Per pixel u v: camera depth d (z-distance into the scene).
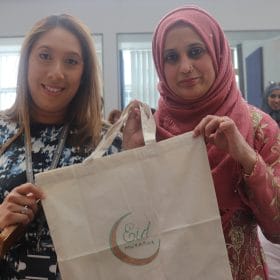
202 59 0.95
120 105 2.94
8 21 2.99
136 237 0.81
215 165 0.91
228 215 0.91
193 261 0.81
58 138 1.06
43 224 0.96
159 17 3.02
